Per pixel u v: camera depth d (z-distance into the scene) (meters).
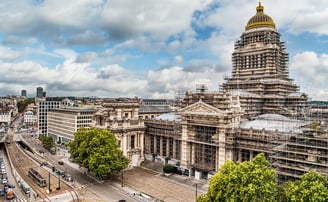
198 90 110.94
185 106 109.06
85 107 186.38
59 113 190.50
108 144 94.25
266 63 118.44
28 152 157.50
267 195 51.25
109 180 96.81
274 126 87.69
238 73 127.25
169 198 79.25
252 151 84.69
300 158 64.56
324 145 61.41
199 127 98.56
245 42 127.81
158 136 120.75
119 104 115.81
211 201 56.72
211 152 94.62
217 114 90.19
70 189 87.62
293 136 67.62
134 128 117.69
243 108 105.25
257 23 124.50
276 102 110.31
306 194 47.22
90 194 82.69
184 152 102.62
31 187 90.25
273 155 71.44
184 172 101.50
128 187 89.31
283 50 125.94
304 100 115.06
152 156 122.06
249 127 91.06
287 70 127.44
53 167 110.62
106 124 113.69
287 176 64.62
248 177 53.72
